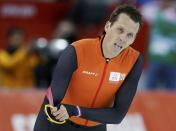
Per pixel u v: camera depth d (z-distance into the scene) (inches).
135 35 433.1
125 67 450.6
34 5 1081.4
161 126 739.4
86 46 443.2
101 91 455.2
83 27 1056.8
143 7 1136.8
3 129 690.8
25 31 1079.0
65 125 464.8
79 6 1056.8
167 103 755.4
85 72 445.7
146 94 751.7
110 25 433.7
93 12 1054.4
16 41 887.7
